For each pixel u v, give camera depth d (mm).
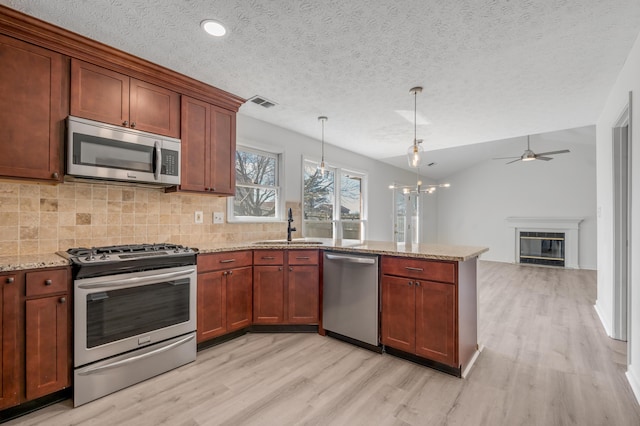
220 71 2508
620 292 2762
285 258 2877
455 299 2082
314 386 1994
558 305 3906
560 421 1651
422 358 2283
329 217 5031
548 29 1909
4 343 1617
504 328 3080
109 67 2195
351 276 2613
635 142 2074
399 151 5383
